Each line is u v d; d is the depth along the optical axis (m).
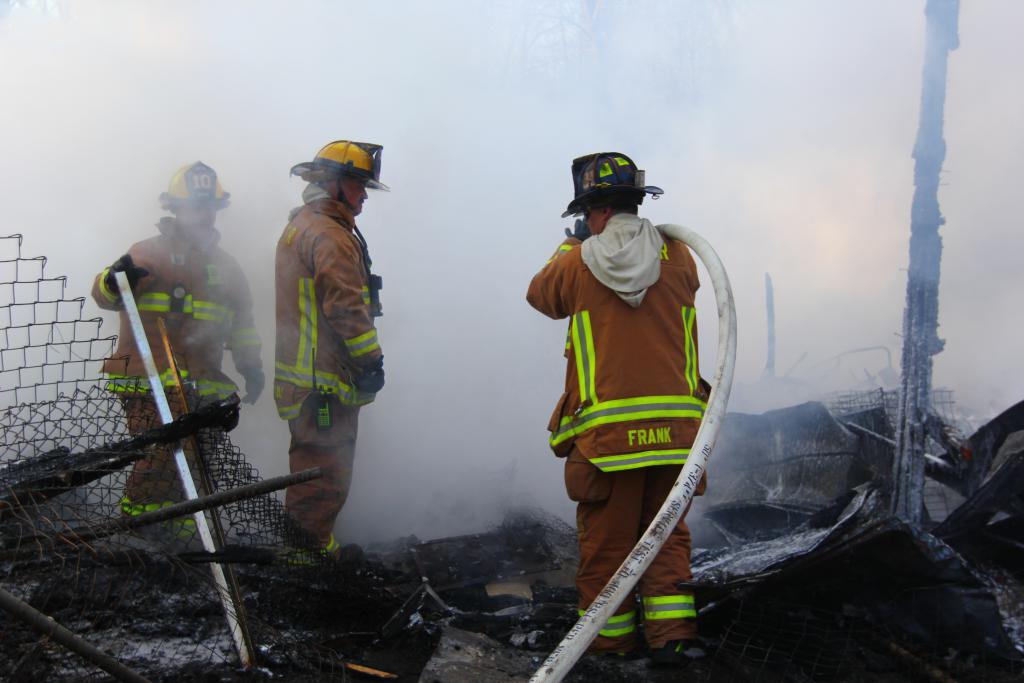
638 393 2.79
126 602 2.52
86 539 2.22
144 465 2.78
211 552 2.40
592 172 3.01
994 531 3.36
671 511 2.35
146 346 3.05
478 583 3.50
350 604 2.99
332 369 3.65
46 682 2.21
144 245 3.78
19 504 2.29
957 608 2.83
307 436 3.62
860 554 2.82
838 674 2.72
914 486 3.40
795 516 4.26
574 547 3.96
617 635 2.86
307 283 3.67
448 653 2.71
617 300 2.88
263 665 2.54
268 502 2.90
